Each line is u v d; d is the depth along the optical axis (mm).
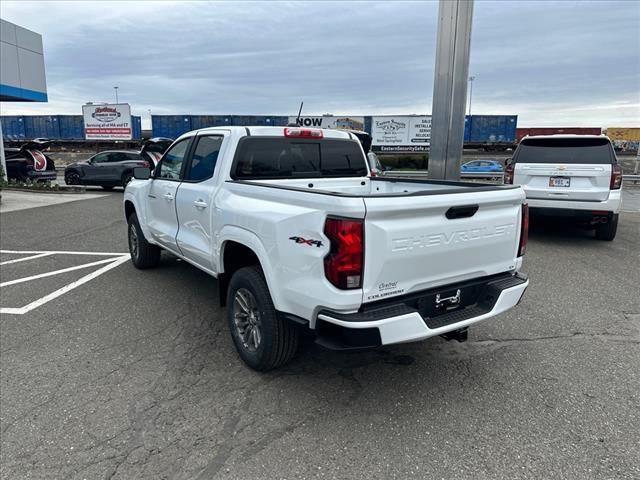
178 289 5465
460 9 7121
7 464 2480
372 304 2703
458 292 3076
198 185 4246
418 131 37250
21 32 15867
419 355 3814
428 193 2812
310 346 3967
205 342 4023
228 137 4004
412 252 2736
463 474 2434
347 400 3131
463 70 7293
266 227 3059
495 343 4051
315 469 2465
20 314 4648
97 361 3658
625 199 16484
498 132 42094
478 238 3080
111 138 40156
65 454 2562
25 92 16125
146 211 5617
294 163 4352
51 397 3129
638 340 4109
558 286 5648
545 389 3285
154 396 3158
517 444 2676
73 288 5488
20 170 18734
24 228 9719
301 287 2803
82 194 16828
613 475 2422
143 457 2547
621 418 2932
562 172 7465
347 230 2520
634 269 6391
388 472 2447
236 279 3502
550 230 9438
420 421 2898
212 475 2414
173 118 41156
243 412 2979
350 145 4824
